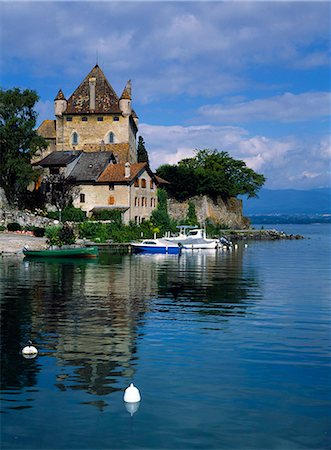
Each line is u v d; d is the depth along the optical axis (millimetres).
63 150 104375
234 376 16969
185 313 26594
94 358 18656
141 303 29484
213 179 118188
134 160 117562
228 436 13016
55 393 15430
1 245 64312
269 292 34000
